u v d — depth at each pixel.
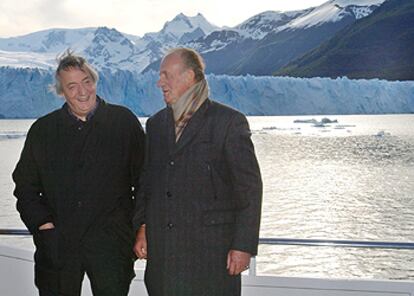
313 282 2.36
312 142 55.62
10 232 2.51
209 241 1.74
